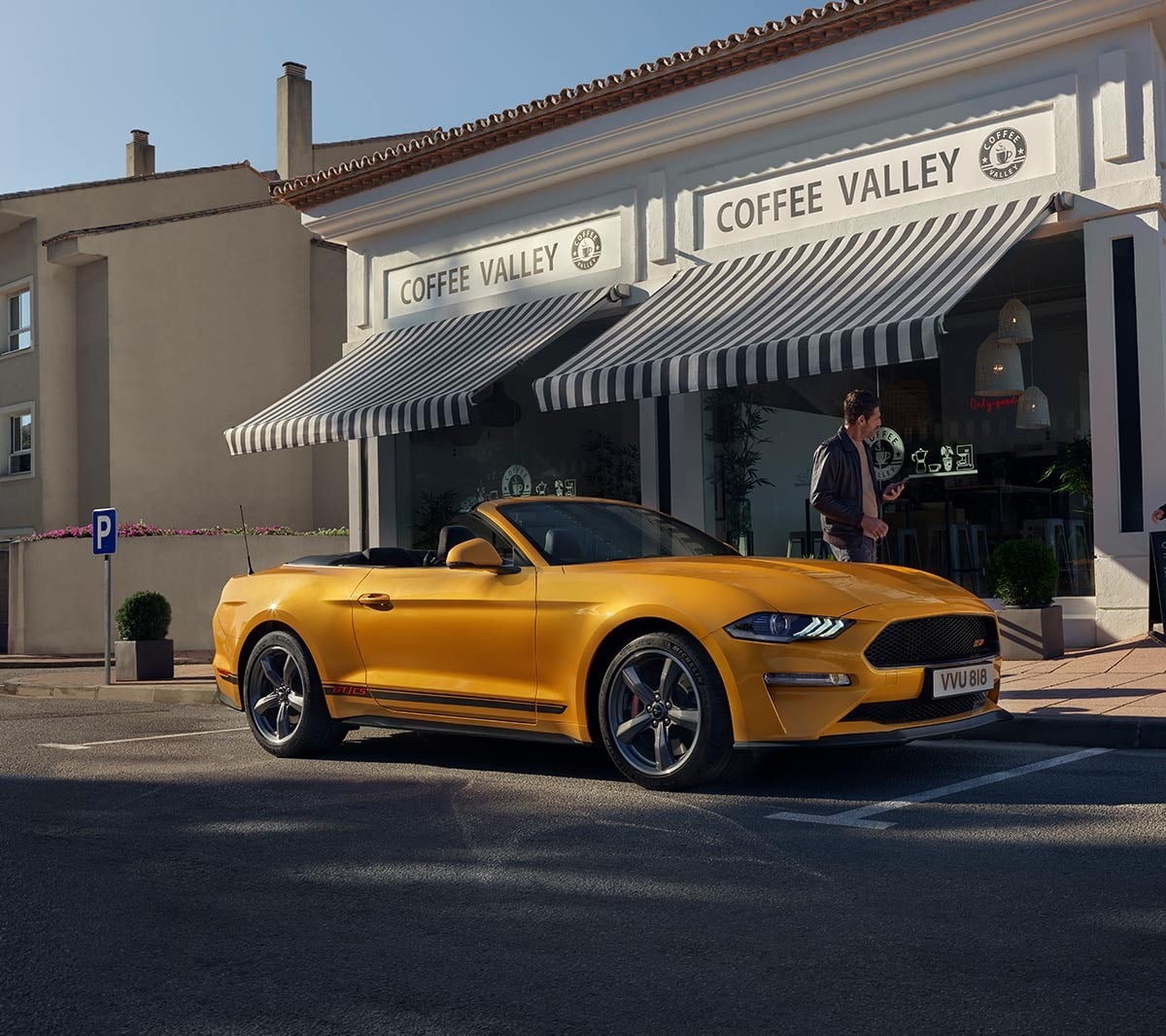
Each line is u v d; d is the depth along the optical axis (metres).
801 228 12.66
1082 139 10.98
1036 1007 2.99
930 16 11.49
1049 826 4.87
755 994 3.14
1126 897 3.88
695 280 13.26
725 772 6.23
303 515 27.22
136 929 3.86
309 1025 3.02
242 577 7.93
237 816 5.59
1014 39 11.16
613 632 5.98
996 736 7.16
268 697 7.54
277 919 3.93
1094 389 10.91
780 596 5.60
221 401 26.14
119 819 5.58
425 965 3.45
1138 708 7.15
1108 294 10.84
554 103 14.17
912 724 5.65
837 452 8.08
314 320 27.64
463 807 5.64
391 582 6.91
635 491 14.23
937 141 11.80
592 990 3.20
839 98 12.29
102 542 13.12
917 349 9.84
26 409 25.58
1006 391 11.86
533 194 15.05
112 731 9.14
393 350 16.05
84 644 21.23
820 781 5.96
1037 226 10.85
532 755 7.18
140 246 25.27
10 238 26.38
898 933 3.60
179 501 25.48
